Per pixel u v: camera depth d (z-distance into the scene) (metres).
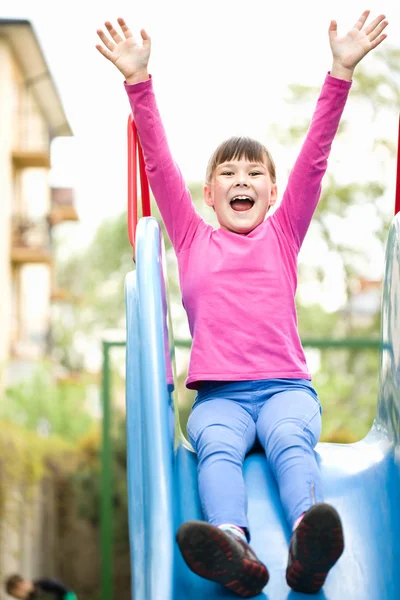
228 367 2.62
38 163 15.70
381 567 2.30
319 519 2.04
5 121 14.57
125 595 11.80
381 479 2.49
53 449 11.53
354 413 13.60
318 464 2.54
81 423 14.09
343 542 2.07
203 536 2.06
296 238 2.81
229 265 2.73
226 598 2.21
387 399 2.62
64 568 11.80
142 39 2.79
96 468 12.07
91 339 22.48
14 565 10.08
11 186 15.14
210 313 2.69
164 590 2.11
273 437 2.42
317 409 2.55
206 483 2.33
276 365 2.63
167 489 2.24
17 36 14.30
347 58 2.69
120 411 12.33
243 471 2.49
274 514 2.37
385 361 2.67
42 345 17.22
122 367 13.73
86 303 22.66
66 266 23.73
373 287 16.80
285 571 2.24
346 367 14.31
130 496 2.44
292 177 2.79
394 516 2.41
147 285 2.48
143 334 2.41
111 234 22.95
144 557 2.29
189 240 2.85
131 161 2.94
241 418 2.52
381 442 2.61
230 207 2.82
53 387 13.63
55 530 11.79
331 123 2.73
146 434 2.31
